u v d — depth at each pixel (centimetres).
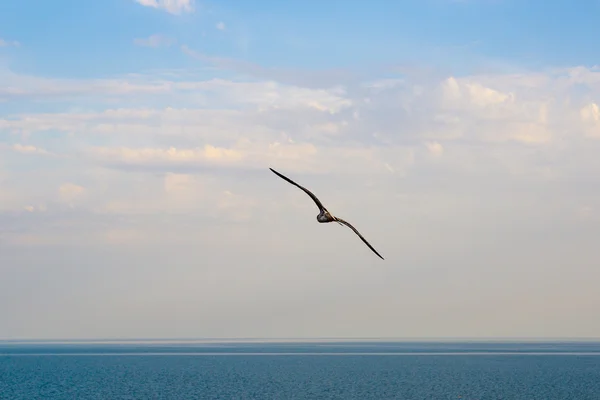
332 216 2250
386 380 17762
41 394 14725
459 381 17462
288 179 2273
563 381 17462
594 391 15000
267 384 16650
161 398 13750
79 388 15888
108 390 15338
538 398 13725
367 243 2231
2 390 15588
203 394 14362
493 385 16375
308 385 16338
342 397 13762
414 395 14175
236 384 16650
